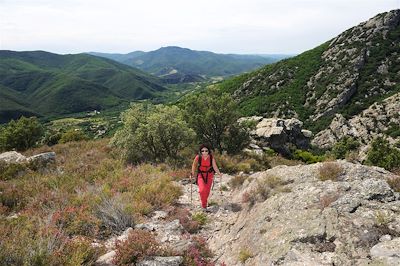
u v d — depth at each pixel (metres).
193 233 8.15
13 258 5.34
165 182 11.75
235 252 6.78
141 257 5.97
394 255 4.86
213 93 22.91
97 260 6.13
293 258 5.43
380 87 99.94
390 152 30.69
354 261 5.09
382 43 114.75
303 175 9.41
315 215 6.47
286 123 37.22
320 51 128.62
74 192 11.27
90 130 190.50
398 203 6.72
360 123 83.00
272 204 7.78
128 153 16.86
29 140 32.97
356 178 8.76
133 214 8.66
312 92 108.00
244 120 22.78
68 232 7.50
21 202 10.22
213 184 11.77
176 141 16.91
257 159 20.41
